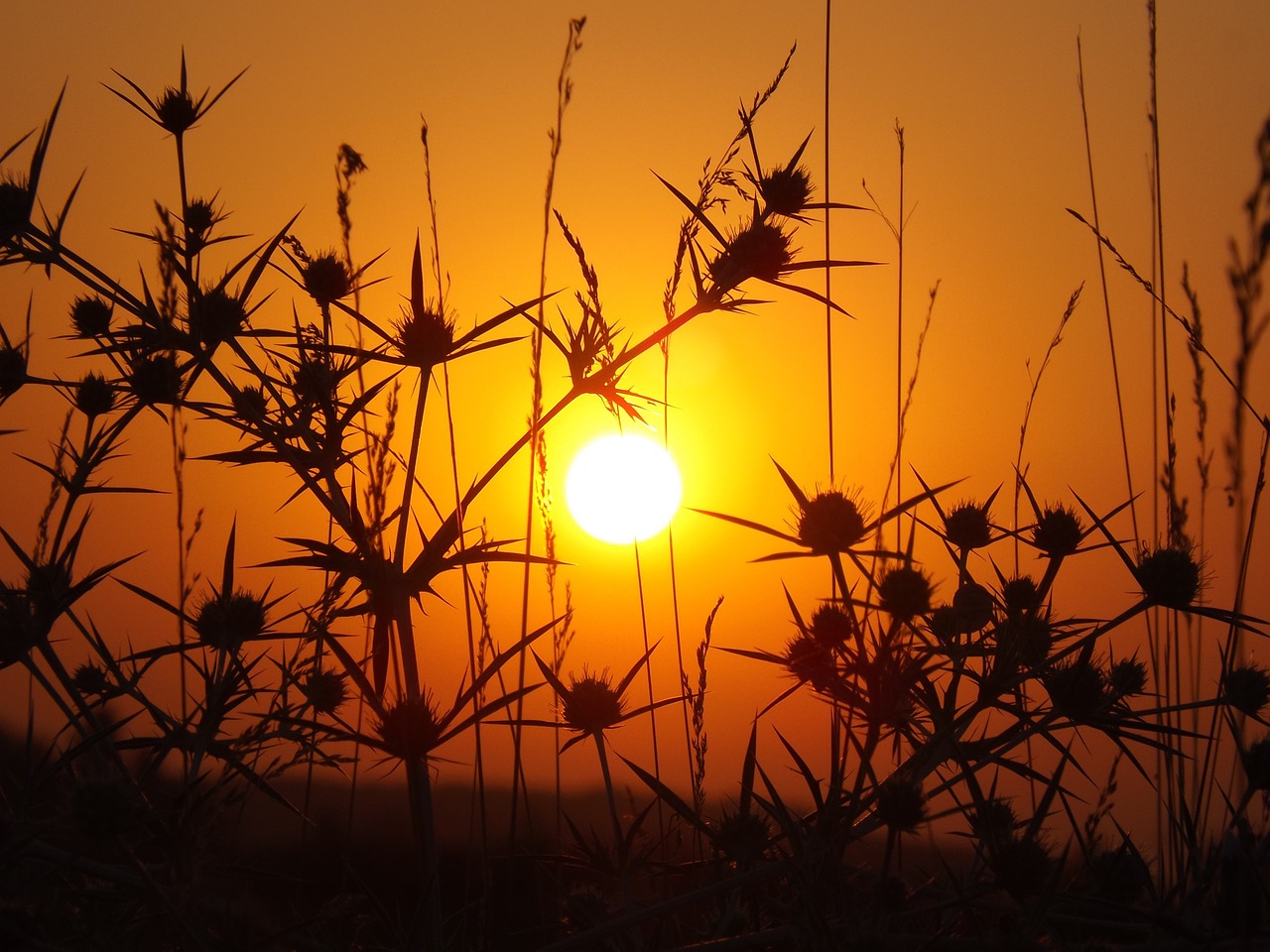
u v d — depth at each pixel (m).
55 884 0.77
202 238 0.84
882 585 0.75
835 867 0.75
